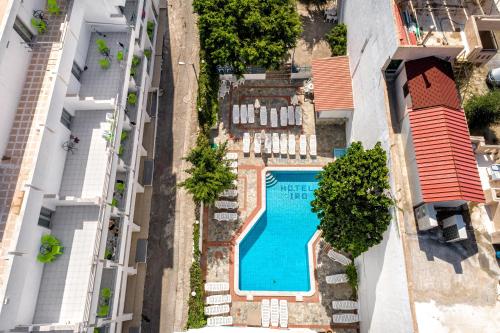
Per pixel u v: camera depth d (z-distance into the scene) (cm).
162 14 3550
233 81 3275
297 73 3216
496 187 2062
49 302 1850
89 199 1889
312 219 2894
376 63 2336
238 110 3127
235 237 2764
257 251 2806
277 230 2864
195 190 2527
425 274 1844
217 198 2750
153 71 3219
